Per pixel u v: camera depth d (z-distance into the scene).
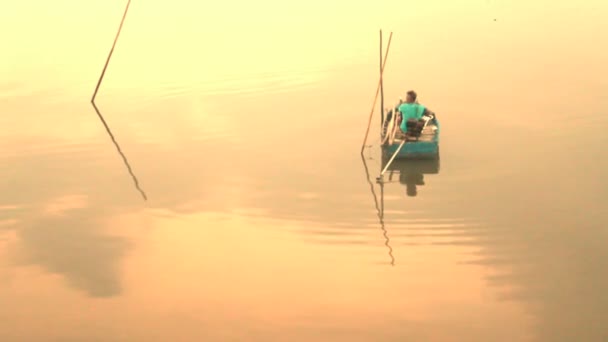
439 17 38.00
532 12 38.16
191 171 22.44
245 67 31.64
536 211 18.64
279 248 17.70
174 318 15.03
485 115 25.25
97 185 21.81
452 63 30.91
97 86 28.98
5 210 20.39
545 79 28.44
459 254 17.00
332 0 42.75
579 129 23.56
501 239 17.47
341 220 18.91
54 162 23.66
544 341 13.69
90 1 45.41
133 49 35.06
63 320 15.12
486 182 20.41
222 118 26.56
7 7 44.97
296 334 14.26
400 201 19.80
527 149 22.33
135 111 27.75
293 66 31.48
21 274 17.00
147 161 23.38
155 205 20.33
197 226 19.02
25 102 29.23
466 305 14.98
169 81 30.53
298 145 23.94
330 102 27.50
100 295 16.02
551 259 16.48
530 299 15.08
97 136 25.59
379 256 17.09
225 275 16.59
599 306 14.70
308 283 16.16
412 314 14.79
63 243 18.44
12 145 25.11
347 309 15.05
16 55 35.19
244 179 21.67
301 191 20.69
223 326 14.64
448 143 23.14
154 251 17.86
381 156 22.62
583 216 18.22
